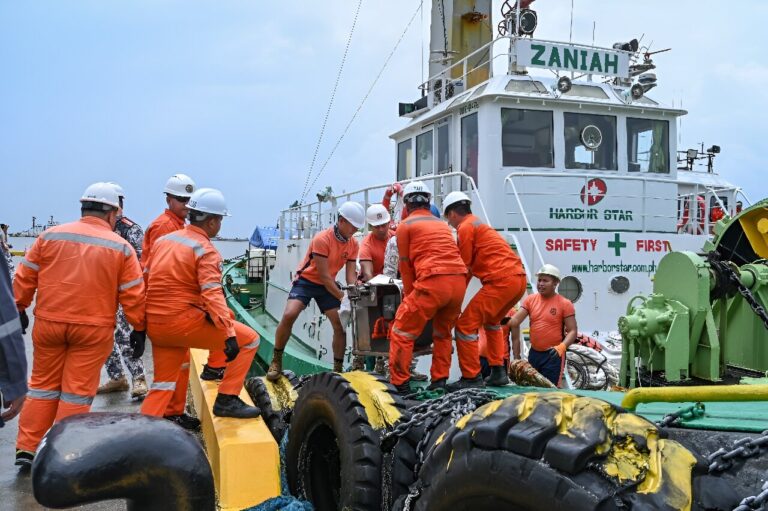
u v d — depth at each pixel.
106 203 5.17
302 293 6.00
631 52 9.68
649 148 9.54
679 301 4.59
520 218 8.78
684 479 1.85
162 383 5.02
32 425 5.17
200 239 4.87
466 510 2.28
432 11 11.46
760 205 4.46
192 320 4.81
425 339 5.23
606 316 8.18
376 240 6.93
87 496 1.12
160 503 1.18
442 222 4.61
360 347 5.36
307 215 11.15
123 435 1.17
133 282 5.11
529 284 7.00
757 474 1.90
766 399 2.00
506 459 2.07
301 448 4.17
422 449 3.06
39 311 5.04
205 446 5.37
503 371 4.89
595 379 6.70
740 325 4.60
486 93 8.66
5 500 4.55
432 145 10.39
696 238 8.73
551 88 9.09
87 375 5.11
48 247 5.03
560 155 9.02
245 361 4.94
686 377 4.49
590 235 8.20
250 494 4.17
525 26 9.24
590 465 1.91
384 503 3.31
